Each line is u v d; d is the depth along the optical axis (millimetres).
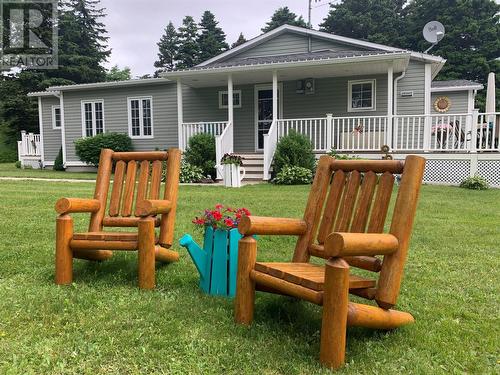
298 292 2035
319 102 12930
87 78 32938
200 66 14195
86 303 2666
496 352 2113
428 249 4062
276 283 2170
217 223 2889
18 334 2238
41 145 17422
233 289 2859
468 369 1960
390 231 2160
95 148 14734
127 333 2240
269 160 10836
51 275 3256
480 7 30625
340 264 1894
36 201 6996
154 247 2973
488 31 29875
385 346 2164
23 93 29297
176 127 14789
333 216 2635
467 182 9242
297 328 2363
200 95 14438
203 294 2879
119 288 2971
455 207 6422
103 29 36750
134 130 15391
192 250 2900
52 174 13992
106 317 2449
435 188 9055
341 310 1896
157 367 1933
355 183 2574
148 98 15070
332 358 1913
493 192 8406
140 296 2811
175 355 2035
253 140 13891
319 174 2748
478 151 9938
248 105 13867
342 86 12641
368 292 2188
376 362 1990
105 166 3547
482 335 2289
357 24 36219
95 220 3396
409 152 10305
